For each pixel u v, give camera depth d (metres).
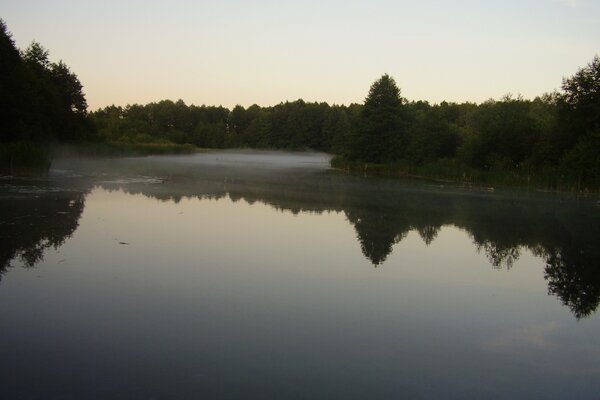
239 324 9.42
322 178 50.53
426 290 12.20
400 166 64.56
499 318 10.49
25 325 8.92
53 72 71.44
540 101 86.12
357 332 9.34
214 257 14.23
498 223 23.05
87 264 12.85
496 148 55.16
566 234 20.66
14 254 13.38
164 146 101.75
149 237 16.34
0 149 32.78
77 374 7.27
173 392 6.88
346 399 6.92
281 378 7.42
